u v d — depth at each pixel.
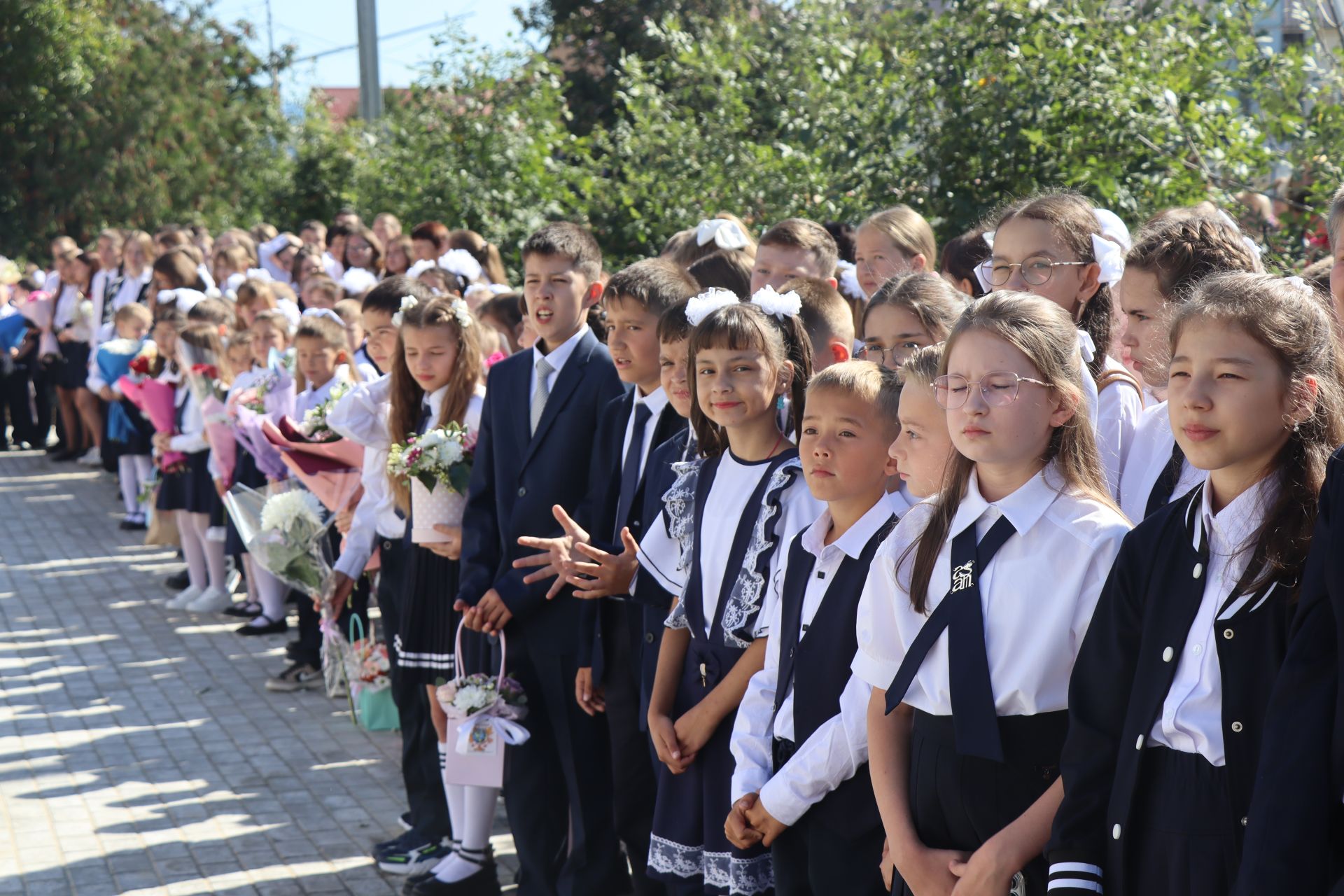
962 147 6.70
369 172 13.82
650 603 3.49
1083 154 6.32
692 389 3.30
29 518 11.12
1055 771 2.29
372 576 5.89
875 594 2.53
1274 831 1.80
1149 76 6.31
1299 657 1.87
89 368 11.60
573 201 10.70
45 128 20.22
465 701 3.94
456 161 11.18
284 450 5.55
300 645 6.77
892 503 2.84
